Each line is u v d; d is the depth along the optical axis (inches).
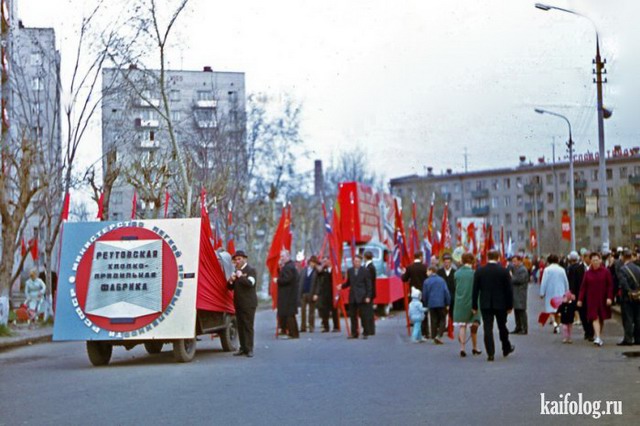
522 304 986.7
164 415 450.6
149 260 746.8
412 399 495.5
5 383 615.5
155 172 1517.0
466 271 753.0
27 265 2372.0
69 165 1320.1
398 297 1539.1
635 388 531.2
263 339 1004.6
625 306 824.3
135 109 1676.9
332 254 1149.7
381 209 1574.8
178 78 1540.4
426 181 5187.0
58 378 638.5
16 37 1512.1
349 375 616.4
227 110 2308.1
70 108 1672.0
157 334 734.5
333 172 3356.3
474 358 732.0
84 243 757.9
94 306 743.7
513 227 5162.4
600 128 1385.3
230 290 831.1
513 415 437.4
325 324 1139.3
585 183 3875.5
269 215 2260.1
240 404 484.1
